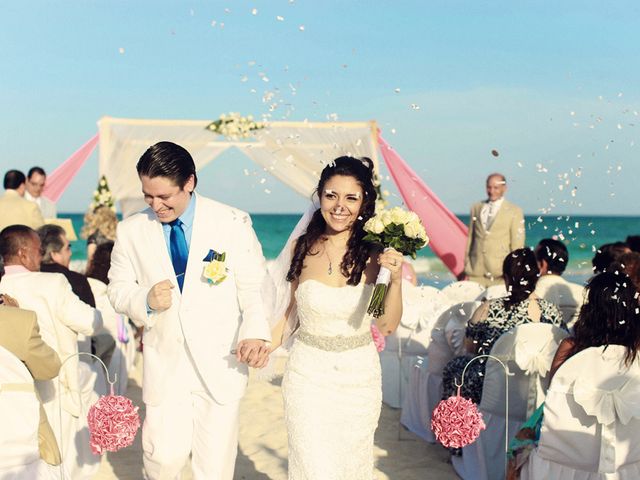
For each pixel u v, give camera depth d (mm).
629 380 4328
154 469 4285
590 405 4324
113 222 11148
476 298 7016
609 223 51281
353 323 3996
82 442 5629
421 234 3865
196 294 4199
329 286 4051
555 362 4707
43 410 4461
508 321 5691
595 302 4465
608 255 6633
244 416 7371
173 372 4203
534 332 5219
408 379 7590
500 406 5488
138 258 4309
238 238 4293
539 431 4797
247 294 4242
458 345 6438
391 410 7793
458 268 13617
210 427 4207
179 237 4270
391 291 3998
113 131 13039
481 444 5523
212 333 4203
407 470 5930
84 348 6387
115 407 4211
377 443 6641
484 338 5742
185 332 4164
